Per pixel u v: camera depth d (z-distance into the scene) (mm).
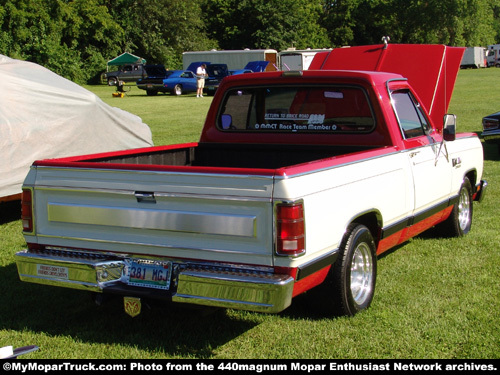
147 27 56812
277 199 3445
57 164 4043
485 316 4348
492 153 12500
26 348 3377
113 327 4309
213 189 3588
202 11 67062
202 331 4203
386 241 4871
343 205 4004
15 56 44719
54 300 4895
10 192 7699
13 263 5867
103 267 3924
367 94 5105
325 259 3861
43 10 46281
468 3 81125
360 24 82312
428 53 7652
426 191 5379
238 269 3623
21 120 7957
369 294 4547
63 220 4062
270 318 4383
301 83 5402
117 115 9547
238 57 42250
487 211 7723
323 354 3797
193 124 18844
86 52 50781
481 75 48531
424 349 3844
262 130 5680
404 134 5184
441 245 6246
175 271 3781
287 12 64312
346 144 5246
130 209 3826
